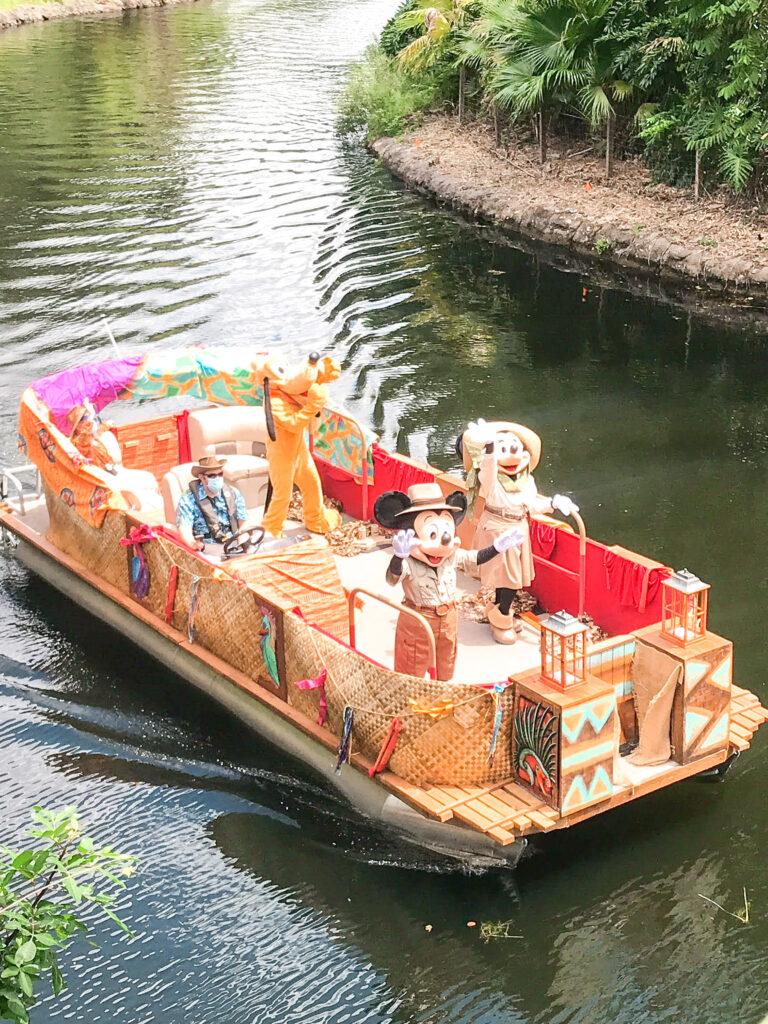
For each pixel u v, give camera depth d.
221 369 10.49
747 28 18.52
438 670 7.79
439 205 22.06
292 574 8.51
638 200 20.06
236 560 8.54
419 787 7.19
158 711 8.72
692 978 6.54
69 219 20.34
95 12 48.47
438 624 7.67
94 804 7.89
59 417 10.23
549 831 7.54
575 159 22.47
